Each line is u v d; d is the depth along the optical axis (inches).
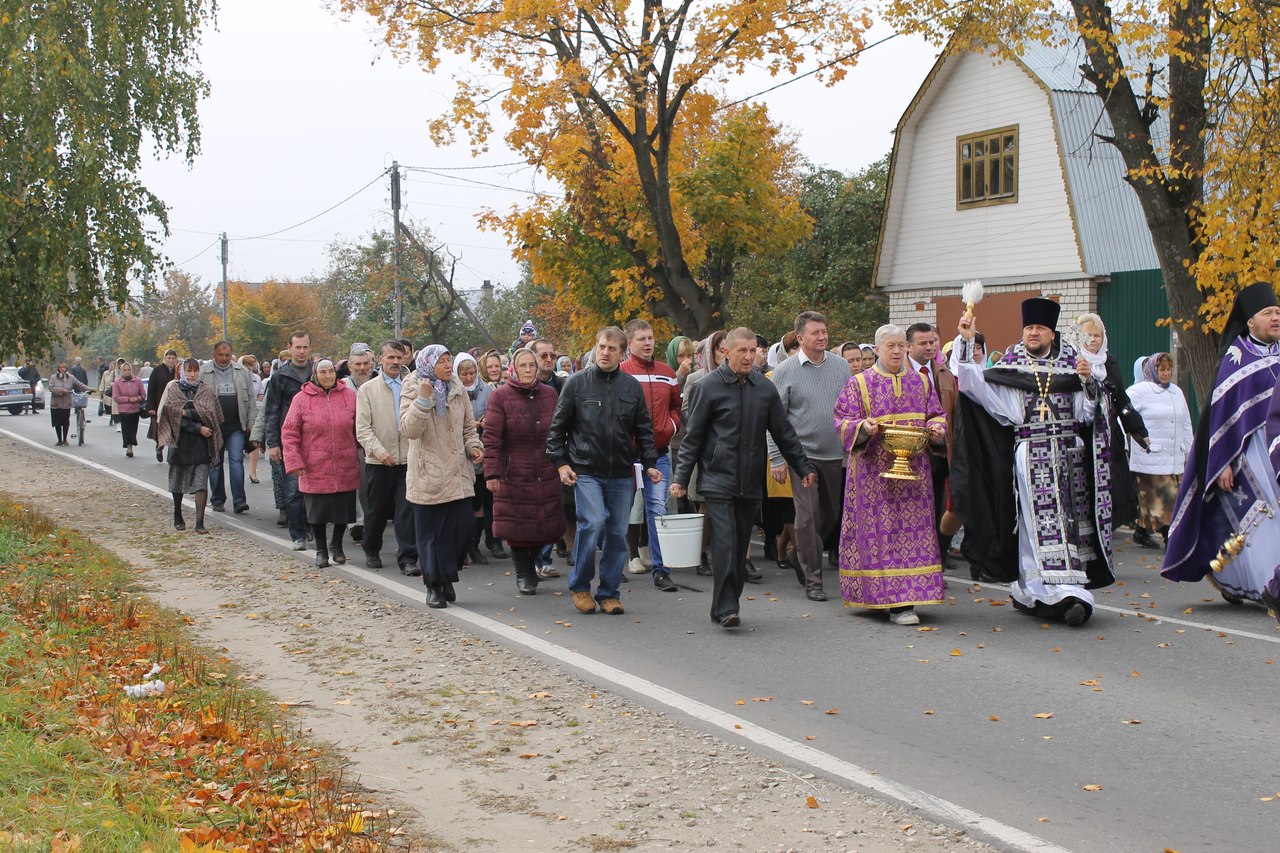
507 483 398.0
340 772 218.1
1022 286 949.2
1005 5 608.1
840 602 387.9
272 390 521.3
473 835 193.5
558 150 880.9
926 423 352.5
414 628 349.7
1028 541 352.8
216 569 447.5
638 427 375.2
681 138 992.9
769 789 215.6
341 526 461.7
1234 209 502.3
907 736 246.4
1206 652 311.7
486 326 2389.3
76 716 230.2
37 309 687.1
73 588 377.4
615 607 373.1
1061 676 290.7
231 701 255.3
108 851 161.6
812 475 355.3
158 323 3951.8
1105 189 915.4
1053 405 349.4
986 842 191.2
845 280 1307.8
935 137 1019.3
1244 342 356.8
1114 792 212.7
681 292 924.0
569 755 234.5
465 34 840.9
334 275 3043.8
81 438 1057.5
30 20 672.4
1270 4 494.3
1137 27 526.6
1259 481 350.0
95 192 682.8
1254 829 195.3
